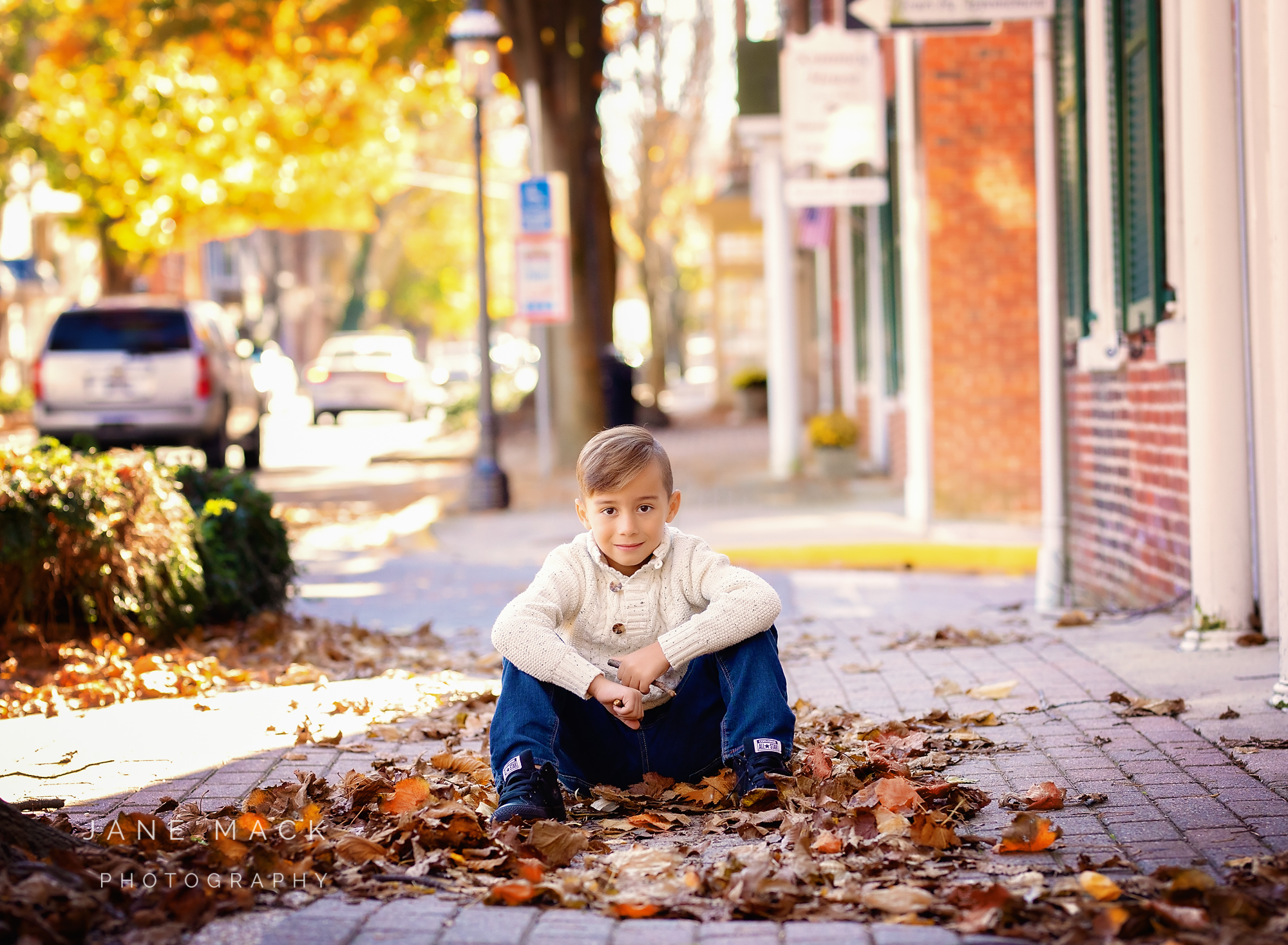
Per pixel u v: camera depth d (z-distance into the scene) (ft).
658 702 13.96
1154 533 25.20
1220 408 20.47
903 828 12.11
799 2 59.31
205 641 24.08
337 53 68.39
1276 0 15.90
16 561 21.58
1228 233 20.39
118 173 94.94
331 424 115.44
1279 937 9.20
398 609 30.37
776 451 60.95
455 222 212.23
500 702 13.41
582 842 12.00
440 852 11.86
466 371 186.29
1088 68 28.12
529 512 49.88
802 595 31.76
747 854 11.64
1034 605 28.68
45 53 89.04
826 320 83.66
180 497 24.09
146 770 15.46
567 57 64.54
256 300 199.52
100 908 10.15
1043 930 9.67
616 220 137.90
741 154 108.58
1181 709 16.61
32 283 128.26
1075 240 29.66
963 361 44.14
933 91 43.73
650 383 130.52
